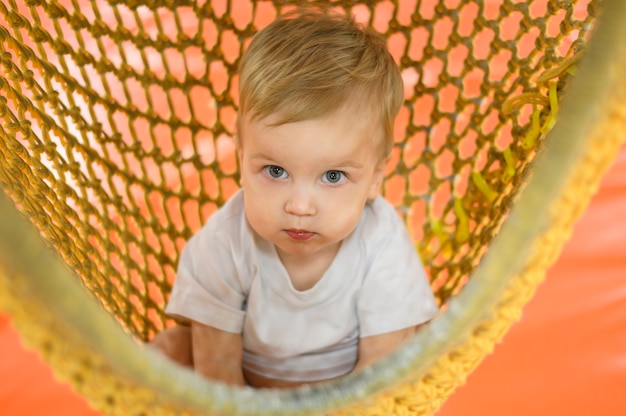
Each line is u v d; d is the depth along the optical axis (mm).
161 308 1131
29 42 1325
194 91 1518
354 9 1308
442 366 633
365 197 900
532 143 981
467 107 1129
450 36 1116
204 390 579
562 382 1263
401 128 1458
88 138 1042
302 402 608
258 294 982
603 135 538
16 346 1283
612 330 1322
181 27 1104
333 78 849
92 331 508
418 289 988
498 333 637
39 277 482
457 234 1130
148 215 1140
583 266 1410
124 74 1084
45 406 1215
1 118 894
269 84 846
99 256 1020
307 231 879
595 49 527
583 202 572
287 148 841
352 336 1005
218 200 1196
